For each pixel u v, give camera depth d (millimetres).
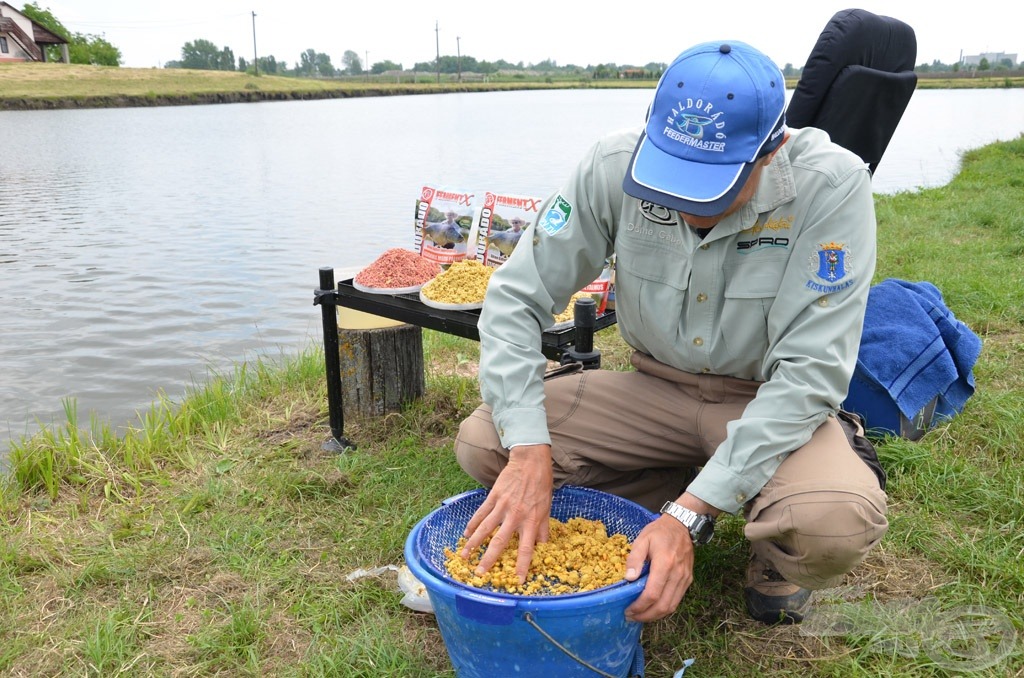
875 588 2264
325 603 2285
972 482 2711
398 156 22312
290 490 2906
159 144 26953
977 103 48844
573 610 1618
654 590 1680
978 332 4316
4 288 8117
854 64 3199
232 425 3592
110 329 6754
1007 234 6930
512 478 1932
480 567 1835
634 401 2254
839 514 1767
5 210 13336
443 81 137750
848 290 1878
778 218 1912
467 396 3764
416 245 3559
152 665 2072
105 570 2445
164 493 2969
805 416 1857
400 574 2367
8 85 58375
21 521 2811
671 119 1792
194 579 2430
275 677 2027
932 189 11016
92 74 68812
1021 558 2305
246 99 69500
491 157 21781
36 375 5727
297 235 10898
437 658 2072
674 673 1993
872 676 1934
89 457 3264
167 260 9375
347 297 3166
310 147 25484
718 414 2150
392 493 2865
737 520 2559
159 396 4559
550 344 2613
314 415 3658
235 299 7613
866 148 3453
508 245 3209
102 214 12859
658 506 2459
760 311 1963
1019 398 3318
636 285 2123
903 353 3012
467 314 2854
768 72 1779
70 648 2131
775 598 2104
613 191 2092
